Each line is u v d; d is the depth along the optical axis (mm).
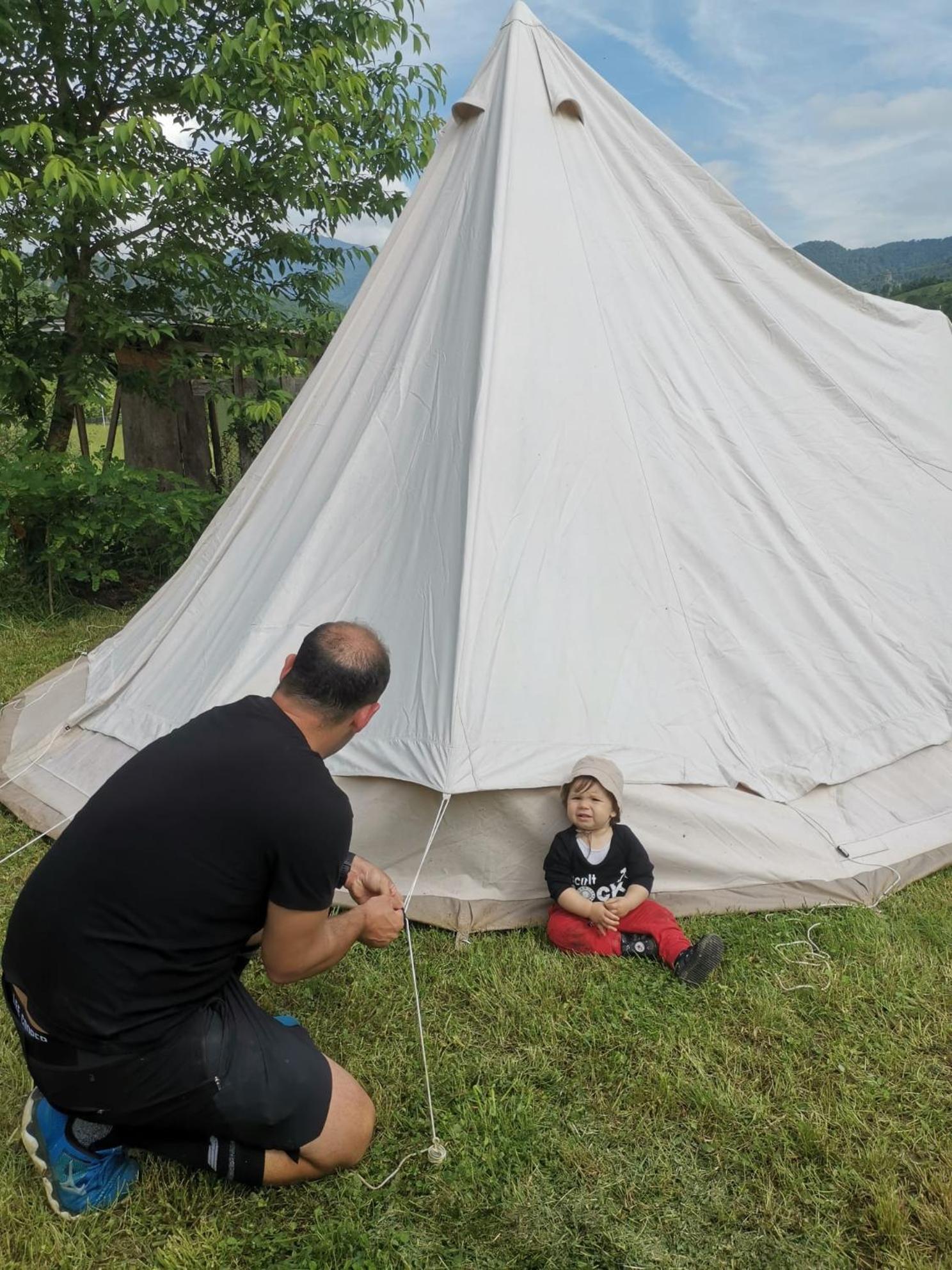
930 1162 2170
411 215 4223
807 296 4406
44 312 7188
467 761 2988
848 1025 2621
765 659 3535
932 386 4695
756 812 3293
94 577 6543
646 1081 2414
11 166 6316
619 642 3348
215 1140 2014
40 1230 1996
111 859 1815
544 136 3918
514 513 3340
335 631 2035
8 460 6406
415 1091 2391
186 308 7551
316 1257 1952
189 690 3770
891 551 4098
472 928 3045
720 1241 1988
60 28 6496
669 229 4082
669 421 3701
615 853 2992
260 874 1861
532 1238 1990
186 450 7941
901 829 3473
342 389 4180
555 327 3613
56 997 1819
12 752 4258
